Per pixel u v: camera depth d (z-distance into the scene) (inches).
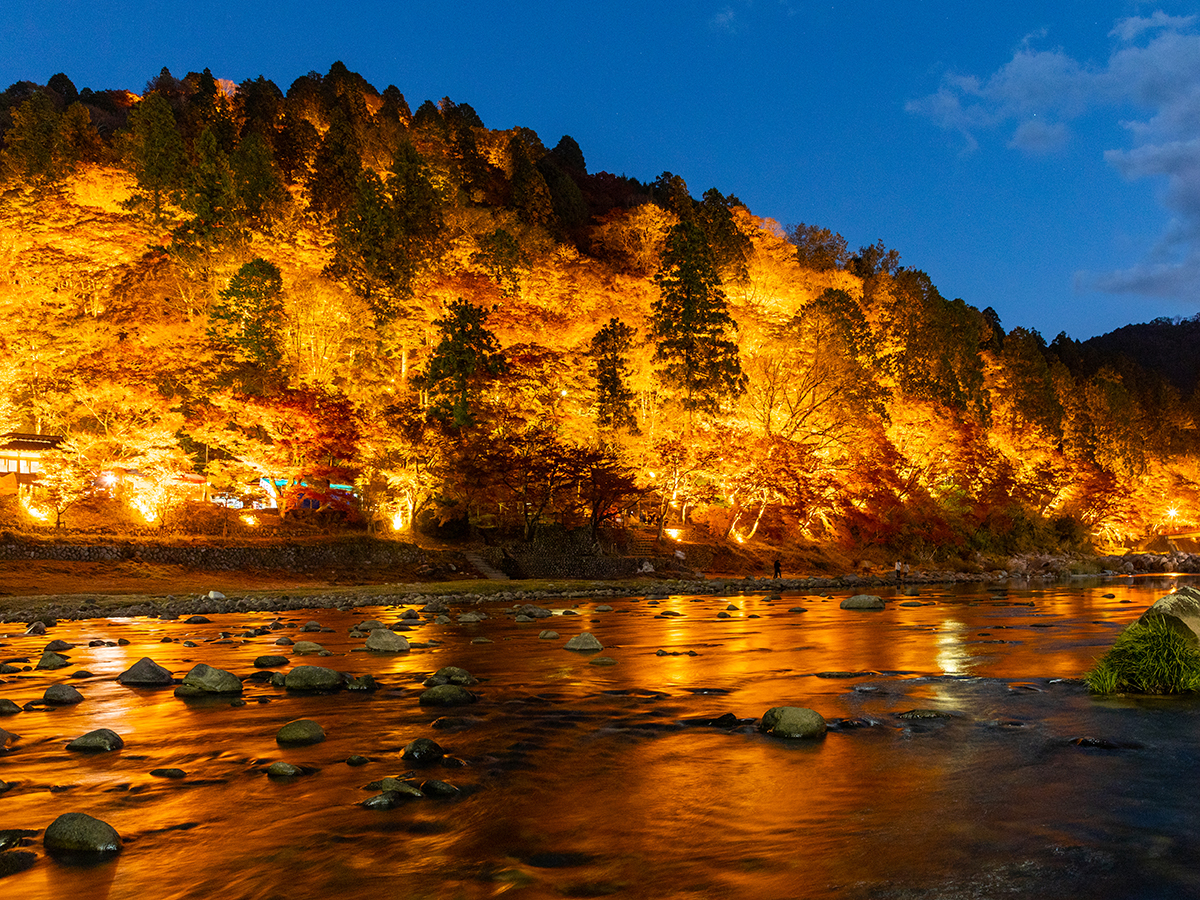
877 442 2935.5
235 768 328.8
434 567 2011.6
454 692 466.3
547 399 2623.0
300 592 1557.6
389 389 2559.1
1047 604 1320.1
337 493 2271.2
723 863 226.4
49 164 3713.1
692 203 4704.7
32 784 308.3
